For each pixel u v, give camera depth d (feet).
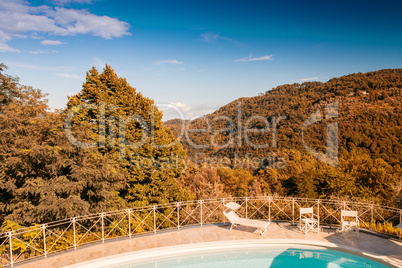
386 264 23.72
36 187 35.40
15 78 58.54
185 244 28.14
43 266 23.67
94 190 42.42
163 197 63.10
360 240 28.81
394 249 26.32
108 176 43.29
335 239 29.22
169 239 29.76
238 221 31.96
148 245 28.17
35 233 29.01
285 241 29.04
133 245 28.22
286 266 24.66
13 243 27.43
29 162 35.55
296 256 26.66
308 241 28.63
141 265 25.17
